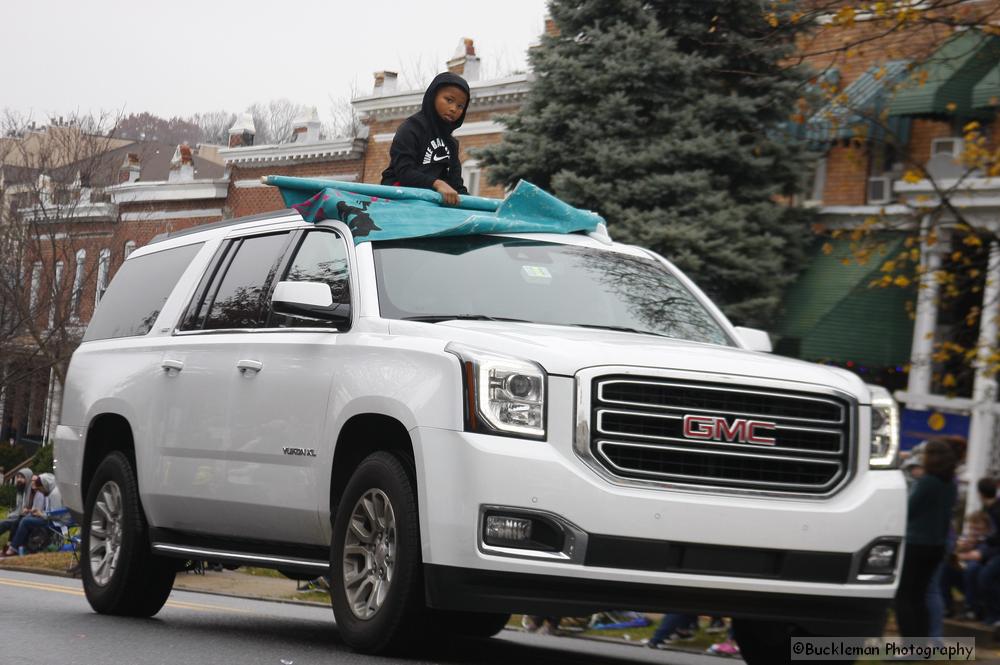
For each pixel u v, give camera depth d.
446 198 14.29
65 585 27.97
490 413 10.52
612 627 22.34
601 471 10.46
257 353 13.41
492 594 10.38
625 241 37.78
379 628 11.18
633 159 38.62
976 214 36.00
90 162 72.12
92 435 16.47
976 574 20.44
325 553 12.79
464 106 15.89
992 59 37.09
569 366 10.59
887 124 38.72
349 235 13.06
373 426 11.83
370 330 12.09
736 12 39.69
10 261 66.44
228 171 78.50
